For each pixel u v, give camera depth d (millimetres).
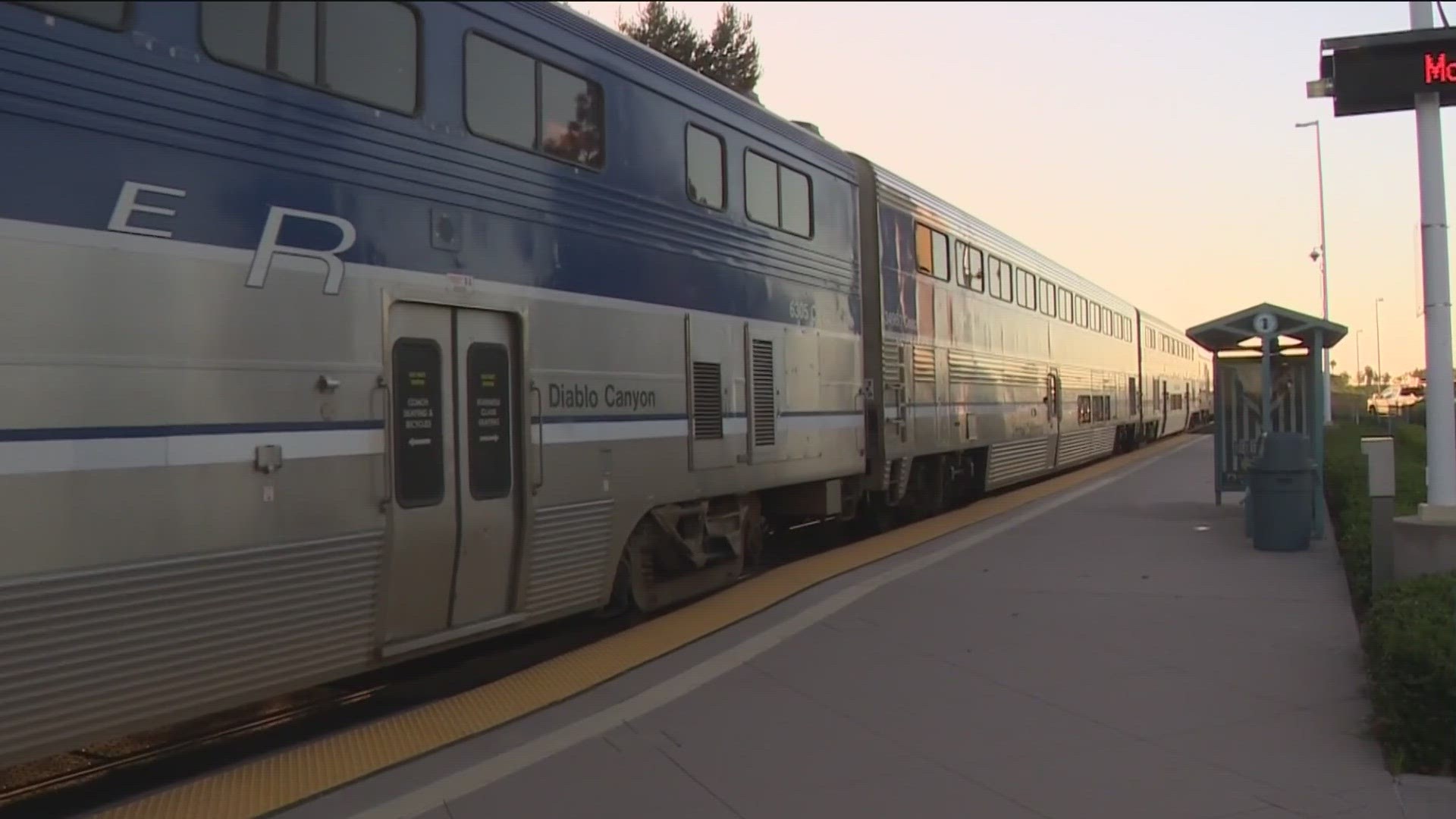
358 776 4449
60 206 3936
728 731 5027
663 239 7449
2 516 3725
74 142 3992
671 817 4066
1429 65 7512
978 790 4297
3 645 3744
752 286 8648
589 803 4199
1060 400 19312
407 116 5418
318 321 4879
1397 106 7762
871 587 8281
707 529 8219
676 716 5242
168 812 4094
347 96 5090
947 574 8828
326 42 4996
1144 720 5078
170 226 4285
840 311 10367
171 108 4324
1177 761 4551
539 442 6203
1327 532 10727
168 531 4234
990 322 15445
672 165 7617
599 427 6715
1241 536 10586
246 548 4527
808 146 9828
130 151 4168
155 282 4219
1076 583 8312
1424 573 6945
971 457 15148
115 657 4090
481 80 5906
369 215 5160
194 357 4348
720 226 8195
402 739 4902
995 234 15961
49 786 5031
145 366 4168
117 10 4172
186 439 4305
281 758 4668
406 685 6668
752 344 8602
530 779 4441
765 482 8773
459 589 5754
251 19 4664
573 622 8000
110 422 4047
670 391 7465
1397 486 11359
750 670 6016
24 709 3809
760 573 9789
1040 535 11000
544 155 6355
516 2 6188
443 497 5555
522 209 6148
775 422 8953
